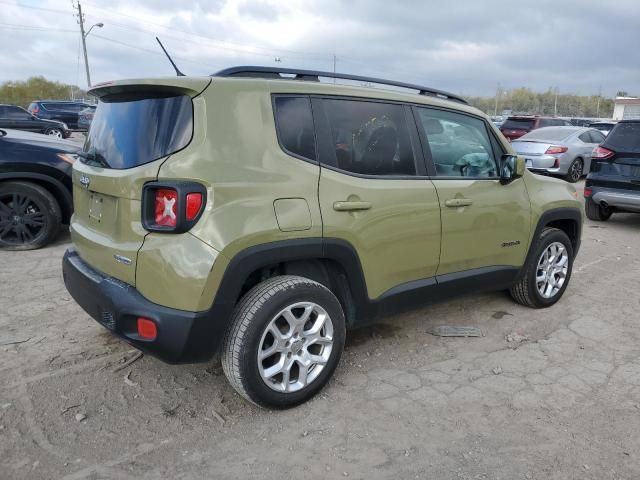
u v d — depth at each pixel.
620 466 2.65
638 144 8.07
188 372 3.44
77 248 3.31
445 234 3.69
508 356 3.84
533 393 3.33
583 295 5.23
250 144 2.81
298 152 3.00
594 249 7.21
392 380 3.45
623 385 3.45
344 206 3.07
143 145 2.78
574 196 4.88
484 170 4.10
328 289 3.14
